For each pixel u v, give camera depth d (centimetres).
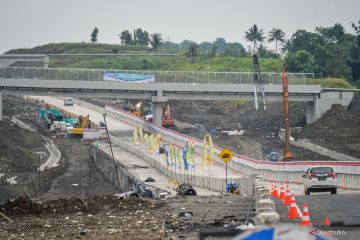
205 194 11362
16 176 17375
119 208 6831
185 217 5897
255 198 6588
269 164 13812
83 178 18450
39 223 5584
